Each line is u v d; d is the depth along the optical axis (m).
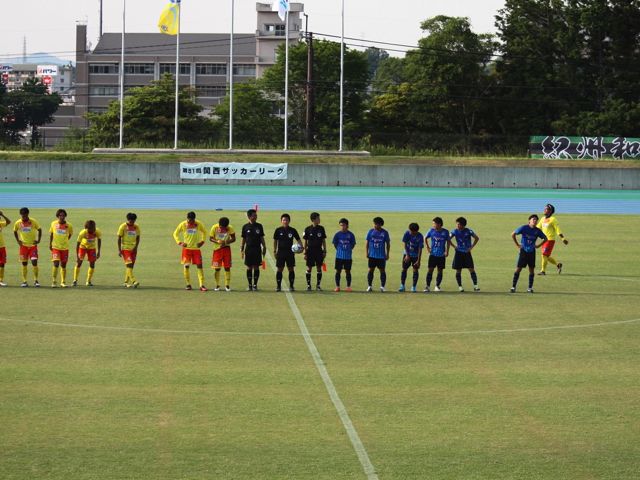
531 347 29.69
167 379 24.89
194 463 18.69
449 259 51.78
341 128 123.56
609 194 102.69
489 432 20.84
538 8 159.38
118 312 34.56
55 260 40.09
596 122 148.25
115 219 69.69
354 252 54.22
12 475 17.95
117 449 19.42
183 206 81.88
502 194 100.31
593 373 26.28
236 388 24.12
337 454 19.33
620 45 156.88
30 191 94.75
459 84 158.62
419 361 27.50
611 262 51.75
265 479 17.92
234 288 40.84
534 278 45.50
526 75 158.00
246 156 117.44
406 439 20.31
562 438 20.53
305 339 30.42
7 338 29.77
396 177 109.06
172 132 144.62
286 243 40.38
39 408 22.11
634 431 21.05
